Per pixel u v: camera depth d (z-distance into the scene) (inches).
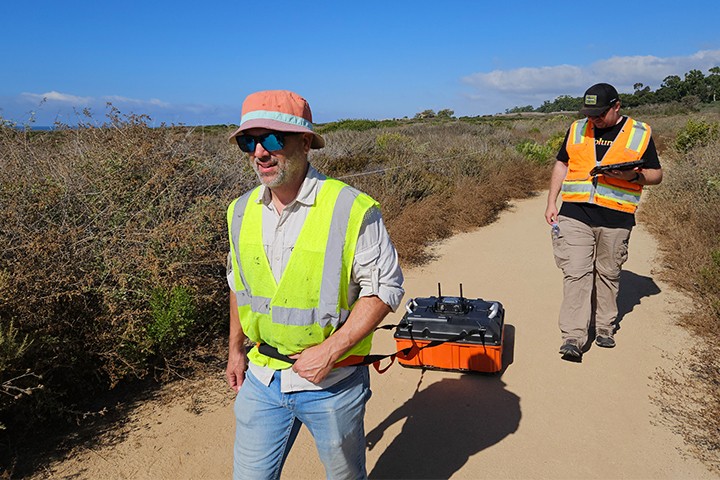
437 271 276.4
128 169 203.8
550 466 124.0
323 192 82.4
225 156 250.1
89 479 123.0
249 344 186.4
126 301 163.6
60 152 217.5
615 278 179.2
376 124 1251.2
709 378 155.7
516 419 142.1
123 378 165.5
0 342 125.4
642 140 170.1
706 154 420.2
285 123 77.2
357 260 81.3
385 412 146.9
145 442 136.6
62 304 152.7
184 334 167.0
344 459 86.9
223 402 155.0
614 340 186.7
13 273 148.7
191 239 184.2
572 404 148.3
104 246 174.7
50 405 138.2
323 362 78.4
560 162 186.5
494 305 170.9
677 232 302.4
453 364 163.5
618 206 172.2
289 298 81.7
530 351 180.9
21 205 169.3
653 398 149.7
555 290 244.4
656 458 125.6
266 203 85.7
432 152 547.8
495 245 329.7
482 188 450.3
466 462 126.0
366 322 80.3
